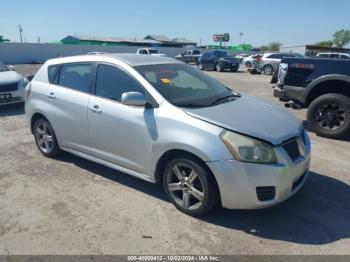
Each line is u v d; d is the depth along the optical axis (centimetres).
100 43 6638
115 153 417
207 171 335
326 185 434
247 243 316
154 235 328
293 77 656
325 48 3198
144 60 441
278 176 319
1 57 3516
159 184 405
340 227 342
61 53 3988
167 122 356
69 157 535
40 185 436
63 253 303
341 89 638
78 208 378
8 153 557
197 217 358
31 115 530
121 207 379
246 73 2447
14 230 338
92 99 432
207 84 452
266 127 341
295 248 309
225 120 339
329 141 620
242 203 326
